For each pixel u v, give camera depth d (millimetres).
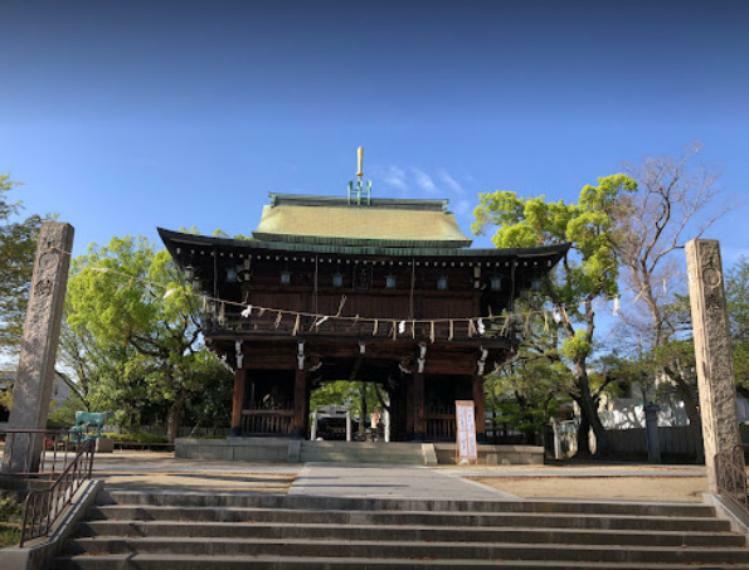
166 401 42344
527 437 44719
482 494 12648
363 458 24703
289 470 18344
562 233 36094
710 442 13023
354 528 10297
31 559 8359
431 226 32656
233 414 26609
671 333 33062
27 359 13766
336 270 28203
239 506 11078
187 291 30328
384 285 28688
